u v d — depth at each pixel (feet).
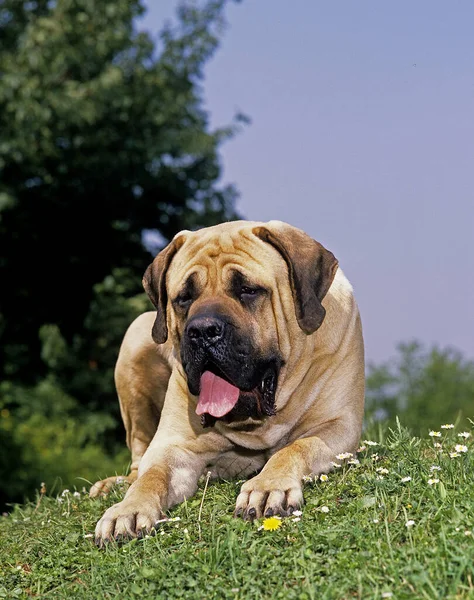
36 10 54.08
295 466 13.43
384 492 12.55
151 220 60.59
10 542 14.75
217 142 58.29
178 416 15.69
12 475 44.91
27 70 46.83
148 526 12.96
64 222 57.62
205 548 11.84
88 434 51.93
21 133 47.70
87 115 48.65
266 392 14.32
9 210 54.60
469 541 10.30
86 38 49.39
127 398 18.63
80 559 12.52
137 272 59.36
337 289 16.02
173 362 16.06
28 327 57.06
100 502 15.71
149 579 11.11
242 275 14.08
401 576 9.86
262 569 10.75
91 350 54.85
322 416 15.39
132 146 55.62
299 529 11.58
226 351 13.39
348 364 15.58
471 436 16.24
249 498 12.64
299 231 15.08
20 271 56.85
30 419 49.78
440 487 11.94
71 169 55.88
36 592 12.09
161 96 56.80
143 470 15.31
